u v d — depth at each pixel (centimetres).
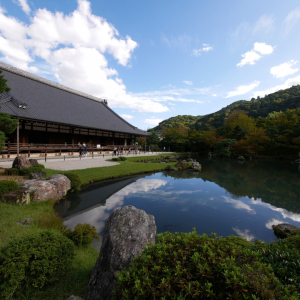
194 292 179
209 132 5344
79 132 2858
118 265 276
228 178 1791
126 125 3806
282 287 181
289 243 357
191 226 717
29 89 2497
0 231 461
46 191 838
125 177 1609
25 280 299
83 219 748
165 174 1903
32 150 2223
